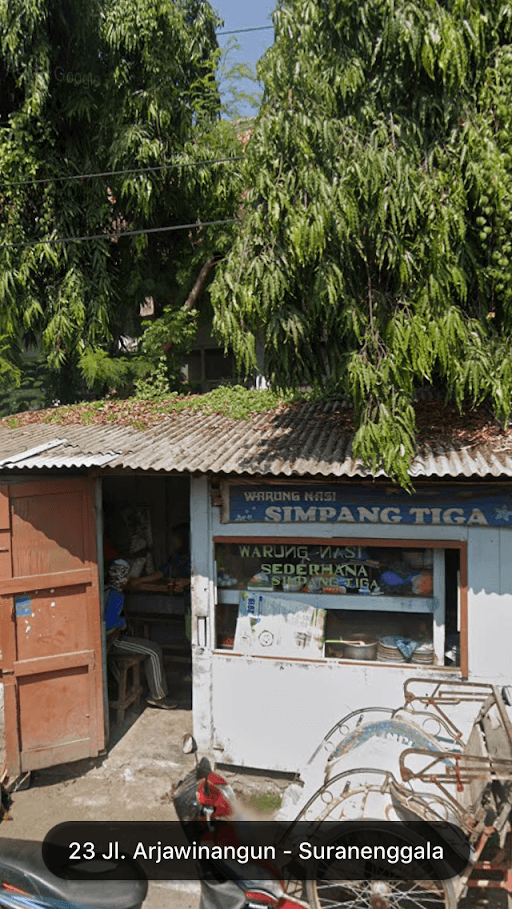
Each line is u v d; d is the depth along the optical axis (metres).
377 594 5.92
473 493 5.52
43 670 6.14
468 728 5.52
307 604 6.04
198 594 6.18
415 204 4.60
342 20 4.61
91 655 6.34
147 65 9.16
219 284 4.95
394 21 4.48
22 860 4.82
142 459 5.88
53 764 6.23
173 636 8.16
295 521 5.92
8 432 7.96
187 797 4.62
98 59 9.52
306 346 5.59
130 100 9.26
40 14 8.86
